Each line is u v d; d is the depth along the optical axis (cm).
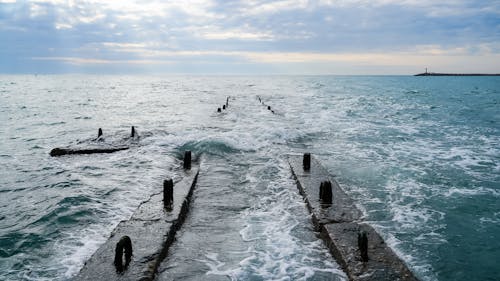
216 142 1560
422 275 607
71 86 10519
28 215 884
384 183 1098
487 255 675
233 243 707
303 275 589
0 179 1209
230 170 1234
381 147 1614
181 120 2669
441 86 9044
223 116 2766
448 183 1097
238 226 788
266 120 2519
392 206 915
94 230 787
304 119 2555
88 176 1219
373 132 2000
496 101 4278
